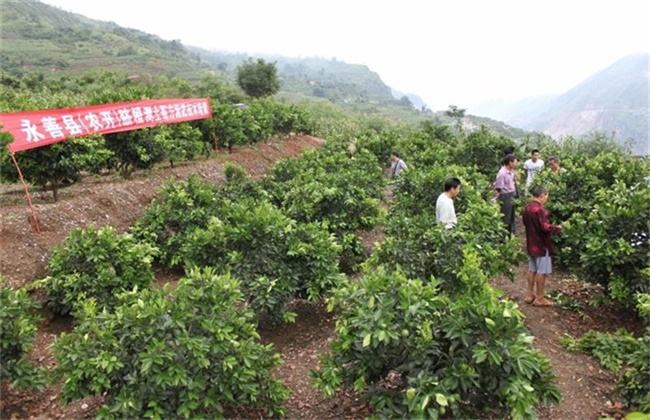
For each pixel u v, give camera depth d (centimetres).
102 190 1002
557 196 892
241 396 396
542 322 642
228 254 596
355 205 816
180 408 362
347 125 3653
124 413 358
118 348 380
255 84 4412
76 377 372
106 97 1181
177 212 805
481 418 372
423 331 360
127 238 634
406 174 996
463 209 866
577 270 673
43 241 741
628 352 539
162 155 1188
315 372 422
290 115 2169
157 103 1210
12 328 436
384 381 436
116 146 1108
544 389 374
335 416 450
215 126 1569
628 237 614
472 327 368
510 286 773
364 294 407
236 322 416
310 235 615
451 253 566
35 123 825
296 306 687
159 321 381
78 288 581
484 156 1460
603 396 480
